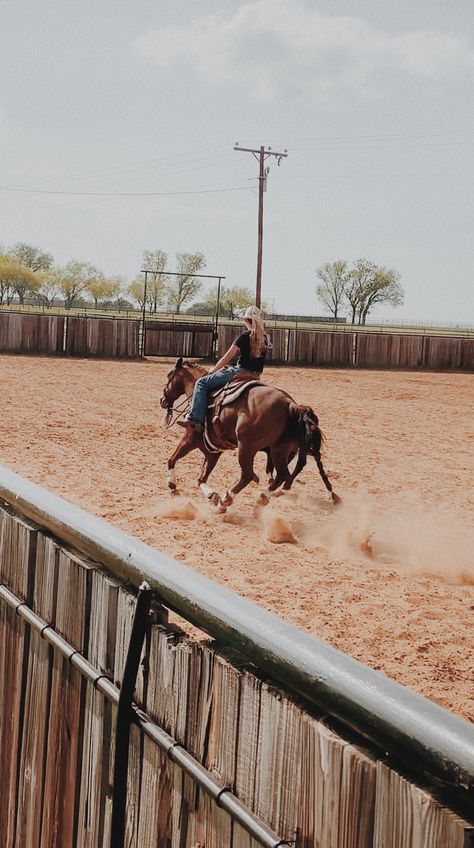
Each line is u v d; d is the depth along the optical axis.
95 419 17.44
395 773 1.37
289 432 9.34
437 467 13.85
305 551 8.04
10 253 135.00
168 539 8.14
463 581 7.33
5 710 2.88
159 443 14.77
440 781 1.26
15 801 2.77
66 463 12.13
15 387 23.38
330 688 1.44
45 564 2.66
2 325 36.41
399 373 37.84
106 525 2.35
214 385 9.66
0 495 3.09
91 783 2.31
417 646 5.48
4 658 2.91
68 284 121.00
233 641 1.72
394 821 1.36
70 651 2.39
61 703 2.50
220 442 9.63
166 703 2.00
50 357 35.94
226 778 1.78
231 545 8.08
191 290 105.94
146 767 2.05
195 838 1.88
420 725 1.26
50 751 2.54
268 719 1.67
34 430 15.36
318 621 5.89
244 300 110.31
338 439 16.66
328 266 123.81
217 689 1.82
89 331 37.38
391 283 123.31
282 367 37.97
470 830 1.22
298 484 11.84
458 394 28.64
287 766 1.61
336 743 1.49
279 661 1.57
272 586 6.72
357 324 122.94
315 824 1.53
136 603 2.07
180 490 10.70
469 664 5.23
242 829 1.73
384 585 6.98
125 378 28.08
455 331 105.38
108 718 2.25
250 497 10.65
